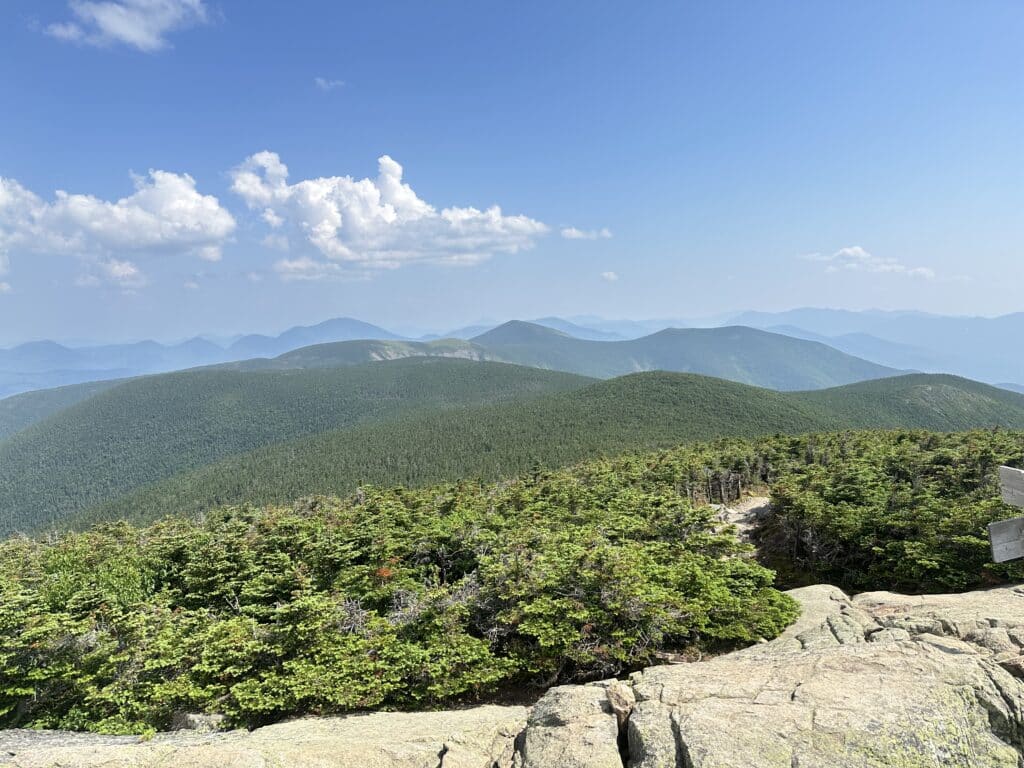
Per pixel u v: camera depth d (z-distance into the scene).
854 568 41.41
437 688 19.44
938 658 11.36
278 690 18.97
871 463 60.69
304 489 192.12
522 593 22.56
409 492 65.75
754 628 23.08
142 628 24.30
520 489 56.38
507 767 11.72
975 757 8.99
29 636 22.39
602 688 12.93
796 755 9.09
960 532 34.72
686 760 9.55
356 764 12.70
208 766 12.69
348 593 27.89
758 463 82.31
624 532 37.00
